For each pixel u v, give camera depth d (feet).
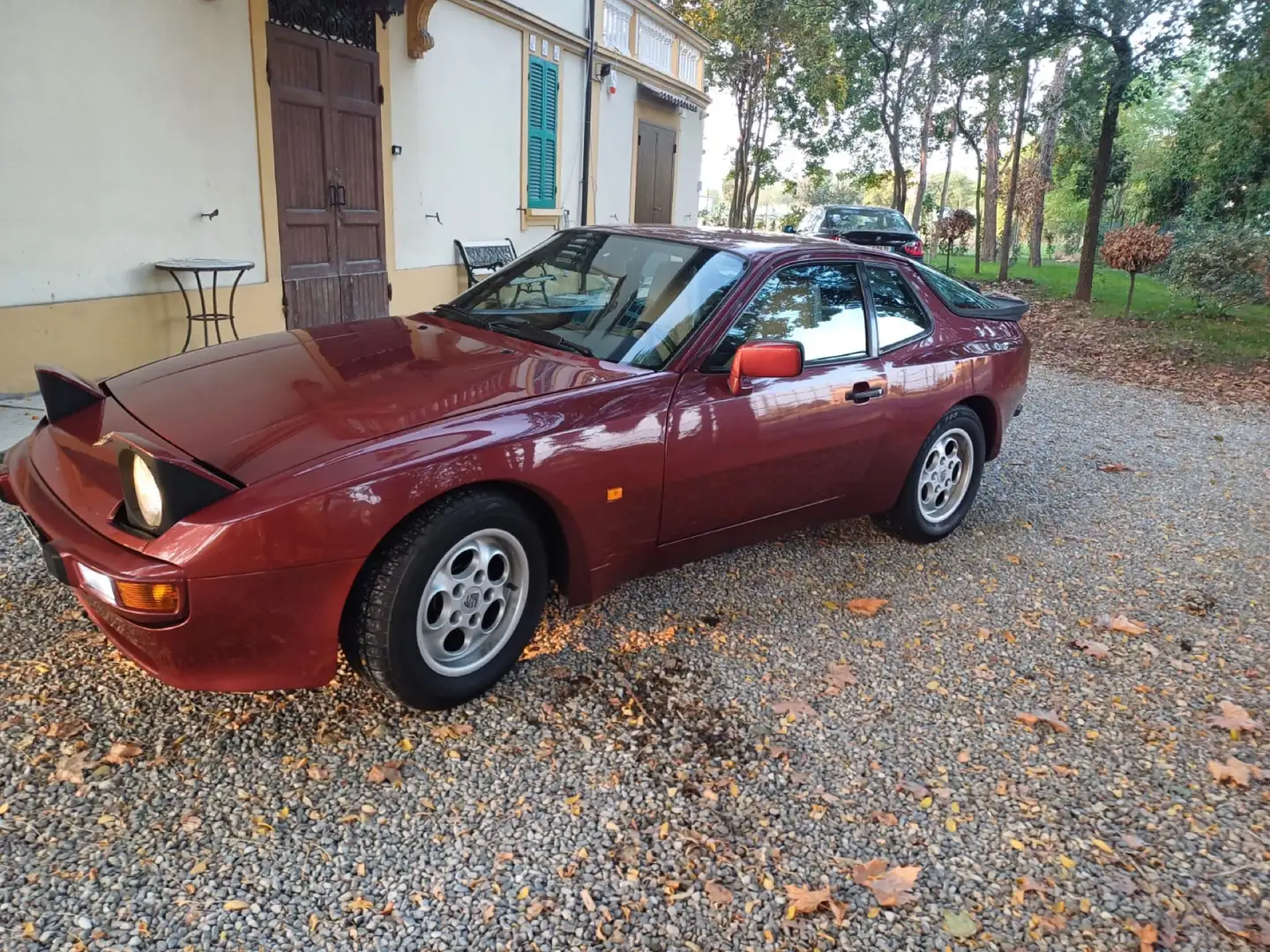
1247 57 42.88
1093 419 25.30
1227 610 13.05
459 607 8.87
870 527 15.55
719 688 10.06
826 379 11.87
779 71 75.72
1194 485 19.26
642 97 47.09
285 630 7.73
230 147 21.97
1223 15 41.34
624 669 10.28
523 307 12.09
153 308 20.52
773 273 11.60
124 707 8.75
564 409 9.27
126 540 7.40
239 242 22.67
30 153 17.42
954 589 13.21
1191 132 70.74
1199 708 10.37
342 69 25.52
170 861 6.96
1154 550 15.28
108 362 19.58
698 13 78.48
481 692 9.33
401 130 28.71
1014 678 10.80
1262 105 52.31
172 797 7.64
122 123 19.12
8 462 9.53
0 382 17.42
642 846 7.59
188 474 7.27
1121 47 45.14
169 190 20.48
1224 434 24.20
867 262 13.21
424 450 8.16
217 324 20.56
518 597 9.45
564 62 38.37
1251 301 45.52
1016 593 13.21
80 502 7.97
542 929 6.67
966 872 7.59
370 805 7.78
